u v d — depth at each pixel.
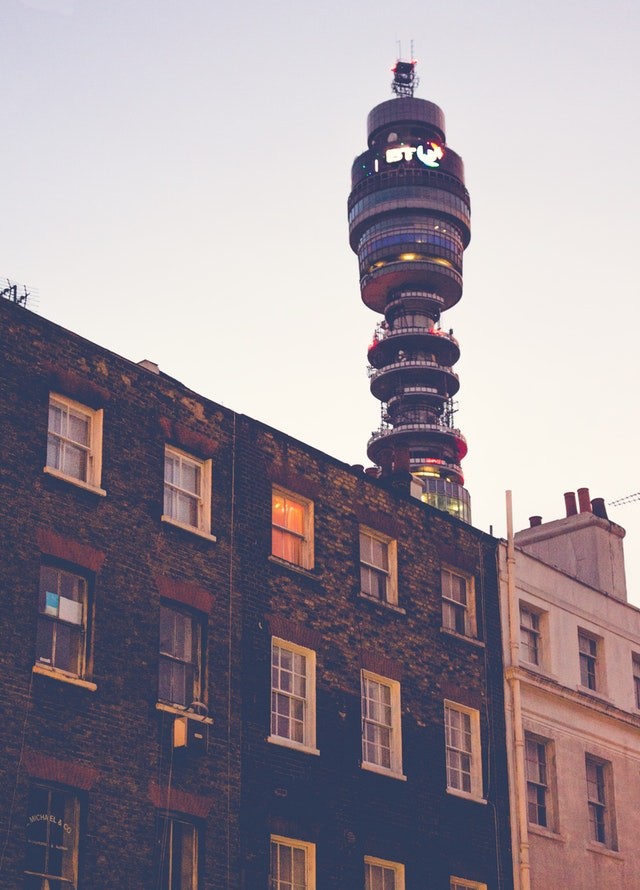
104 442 24.77
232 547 27.00
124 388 25.62
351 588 29.69
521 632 35.00
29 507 22.86
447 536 33.41
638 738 37.56
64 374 24.38
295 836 26.06
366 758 28.66
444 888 29.23
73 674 22.80
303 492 29.27
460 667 32.12
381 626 30.16
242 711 25.86
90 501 24.09
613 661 37.84
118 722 23.17
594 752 35.59
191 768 24.34
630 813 35.97
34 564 22.59
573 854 33.28
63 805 21.89
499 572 34.66
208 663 25.48
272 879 25.56
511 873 31.22
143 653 24.14
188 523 26.39
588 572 39.56
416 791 29.39
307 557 28.97
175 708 24.38
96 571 23.67
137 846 22.80
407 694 30.12
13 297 25.86
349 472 30.91
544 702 34.50
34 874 21.03
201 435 27.14
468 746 31.75
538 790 33.50
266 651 26.89
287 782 26.28
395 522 31.73
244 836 24.95
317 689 27.78
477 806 31.00
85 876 21.69
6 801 20.83
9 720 21.25
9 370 23.33
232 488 27.55
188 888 23.67
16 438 23.02
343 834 27.16
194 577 25.84
